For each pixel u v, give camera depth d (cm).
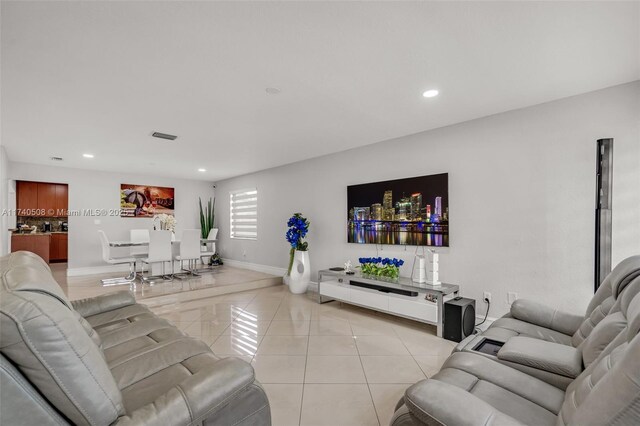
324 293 450
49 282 126
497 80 255
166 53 212
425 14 175
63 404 93
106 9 168
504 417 98
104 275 625
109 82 252
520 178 314
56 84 254
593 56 219
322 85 262
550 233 296
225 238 777
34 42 196
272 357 277
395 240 414
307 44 204
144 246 694
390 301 368
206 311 416
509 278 319
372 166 445
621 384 81
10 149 468
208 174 706
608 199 242
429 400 106
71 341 93
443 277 368
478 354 174
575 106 284
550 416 123
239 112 321
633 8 169
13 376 85
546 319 224
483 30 190
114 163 578
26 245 562
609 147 243
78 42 197
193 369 155
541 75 247
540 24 184
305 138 417
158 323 221
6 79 245
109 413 100
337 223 495
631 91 258
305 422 188
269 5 167
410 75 246
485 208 337
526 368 158
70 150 475
